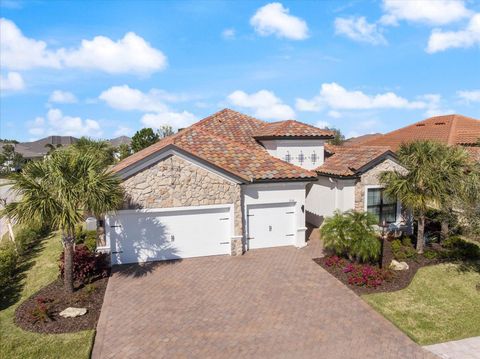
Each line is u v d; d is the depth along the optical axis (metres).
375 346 10.95
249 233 19.91
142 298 14.16
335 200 21.91
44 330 11.87
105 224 17.30
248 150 21.53
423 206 17.91
